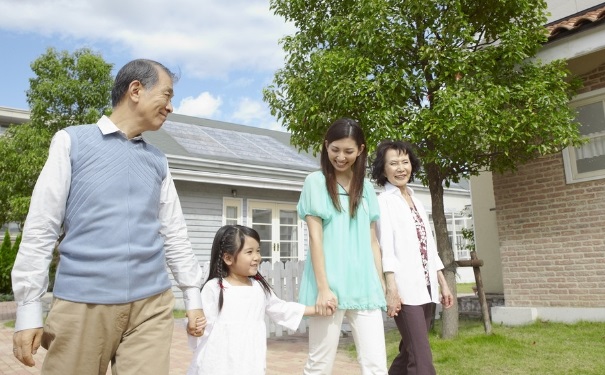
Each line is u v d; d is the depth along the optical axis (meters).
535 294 6.31
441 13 5.33
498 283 8.33
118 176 1.92
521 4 5.41
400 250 3.04
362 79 5.12
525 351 4.56
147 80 2.04
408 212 3.16
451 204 18.36
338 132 2.62
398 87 5.30
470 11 5.66
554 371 3.85
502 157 5.86
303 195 2.70
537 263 6.33
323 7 5.98
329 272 2.58
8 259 15.34
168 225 2.19
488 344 4.91
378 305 2.59
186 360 5.21
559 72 5.49
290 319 2.68
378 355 2.56
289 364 4.81
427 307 3.12
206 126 15.72
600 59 6.04
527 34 5.53
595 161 6.08
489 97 4.95
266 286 2.85
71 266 1.81
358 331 2.60
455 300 5.55
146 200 1.99
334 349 2.59
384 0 5.19
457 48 5.29
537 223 6.37
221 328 2.63
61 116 9.66
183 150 11.57
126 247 1.88
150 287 1.95
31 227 1.78
